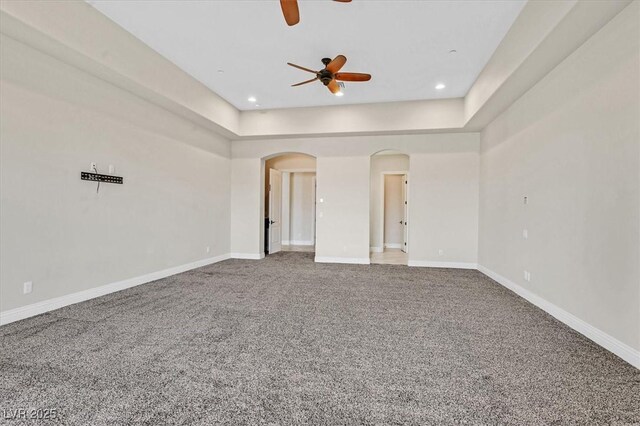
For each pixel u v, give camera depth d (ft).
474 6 10.20
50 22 9.32
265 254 25.21
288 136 21.40
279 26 11.46
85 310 10.89
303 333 9.18
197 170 18.94
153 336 8.80
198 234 19.20
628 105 7.59
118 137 13.30
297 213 32.35
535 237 12.12
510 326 9.86
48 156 10.55
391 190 29.89
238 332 9.19
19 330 9.05
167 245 16.48
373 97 18.45
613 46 8.08
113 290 13.23
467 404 5.89
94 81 12.16
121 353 7.75
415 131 19.54
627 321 7.55
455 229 20.02
